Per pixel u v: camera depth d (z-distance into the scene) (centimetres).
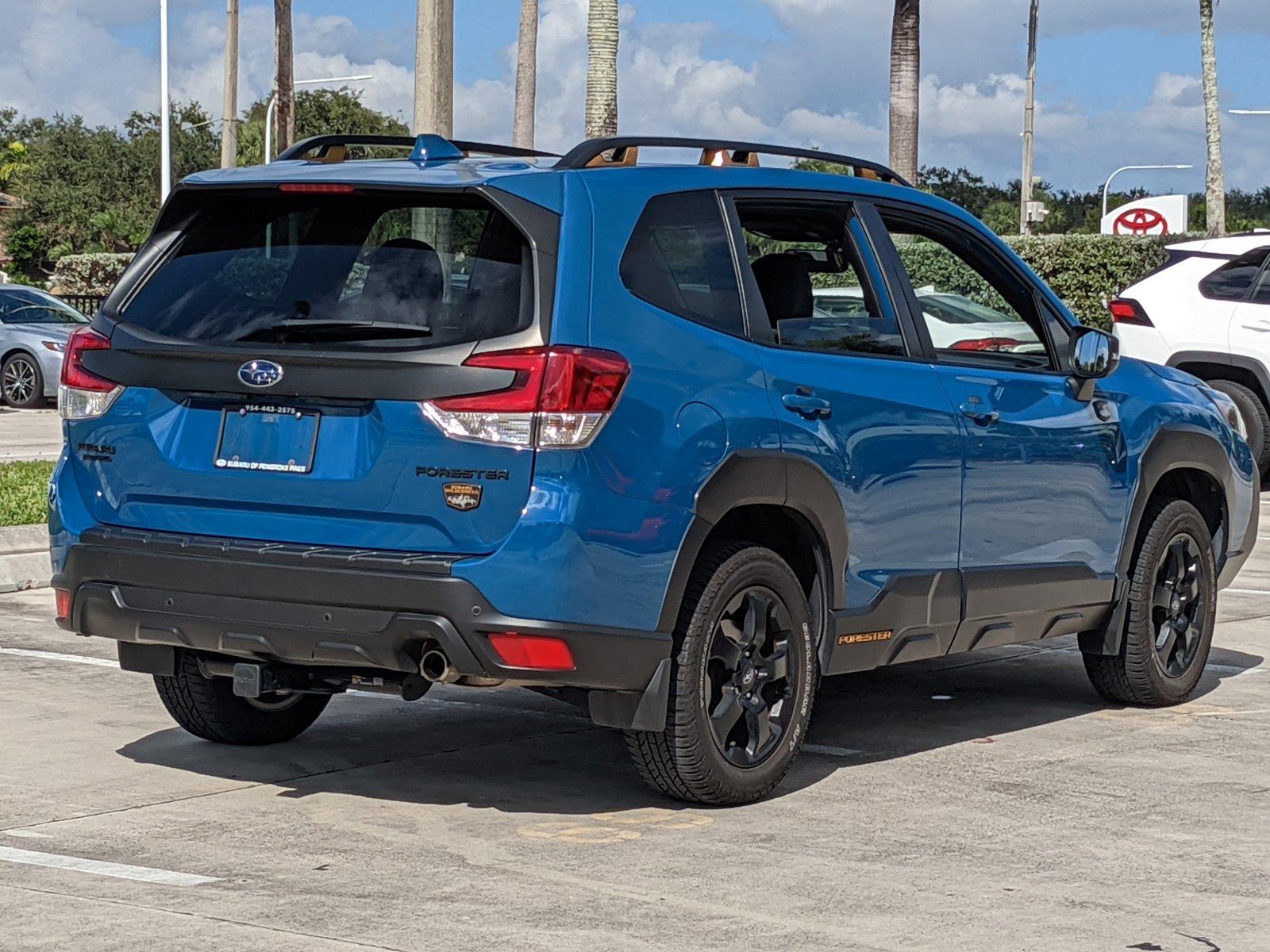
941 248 734
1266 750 739
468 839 585
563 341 562
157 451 603
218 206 622
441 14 1462
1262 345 1658
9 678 841
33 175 7950
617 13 2612
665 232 611
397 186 583
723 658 618
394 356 562
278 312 592
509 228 576
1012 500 723
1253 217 6938
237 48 4306
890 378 673
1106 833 603
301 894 520
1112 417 780
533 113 3806
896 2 3020
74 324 2823
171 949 469
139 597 602
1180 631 834
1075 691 867
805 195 673
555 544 553
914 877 547
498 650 556
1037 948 481
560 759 702
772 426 618
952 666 931
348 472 571
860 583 660
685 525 586
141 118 8062
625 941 481
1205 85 4422
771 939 486
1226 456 852
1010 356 747
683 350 596
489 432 555
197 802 628
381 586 559
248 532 587
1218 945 486
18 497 1366
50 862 551
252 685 621
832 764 705
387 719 773
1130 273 2977
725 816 621
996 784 674
